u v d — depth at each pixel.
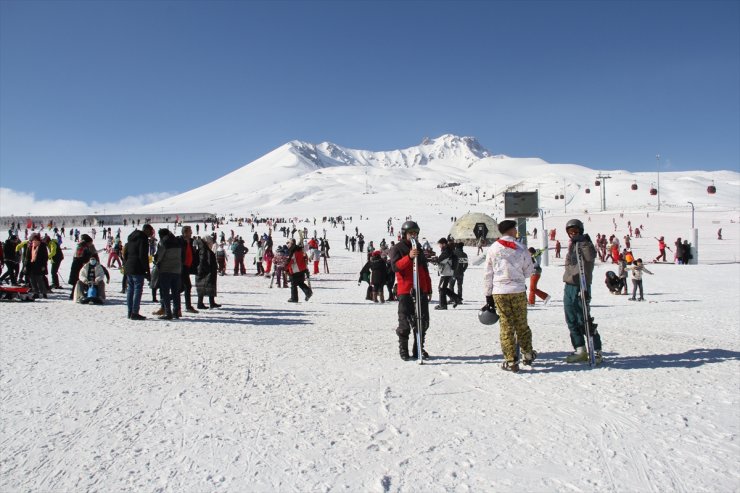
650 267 28.86
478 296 16.92
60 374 5.92
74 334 8.39
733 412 4.54
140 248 10.01
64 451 3.84
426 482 3.32
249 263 34.59
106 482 3.35
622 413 4.55
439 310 13.20
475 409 4.72
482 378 5.79
